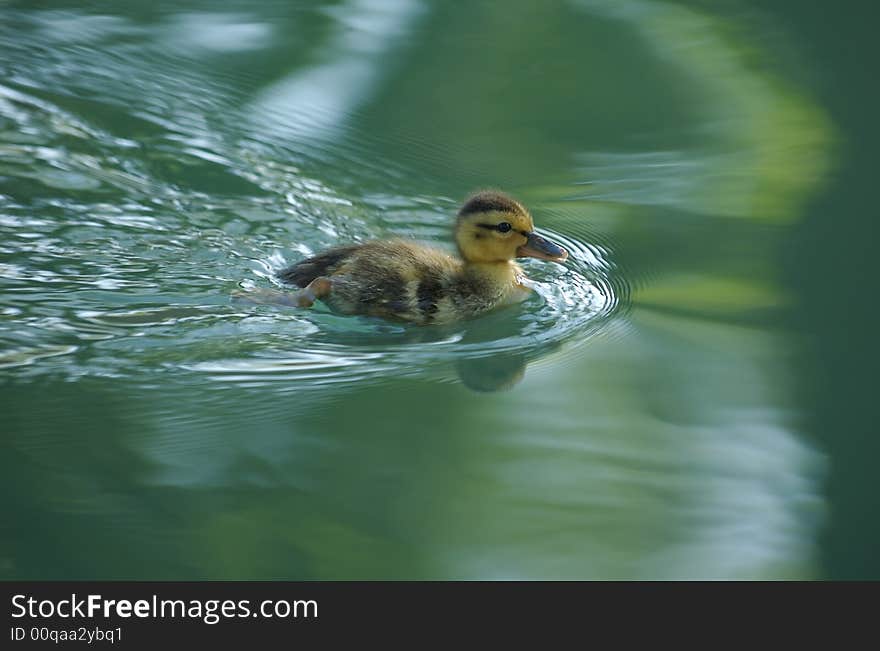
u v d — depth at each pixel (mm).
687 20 20406
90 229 13633
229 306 12398
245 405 10781
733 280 13266
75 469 9703
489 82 18109
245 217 14227
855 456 10336
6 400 10570
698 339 12180
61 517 9141
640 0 21094
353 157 15828
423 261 12797
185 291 12625
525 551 9062
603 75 18422
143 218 13977
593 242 14086
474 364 11758
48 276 12633
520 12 20578
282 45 18922
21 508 9211
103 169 14930
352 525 9234
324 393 11078
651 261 13695
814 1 21062
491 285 12977
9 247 13125
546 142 16531
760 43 19500
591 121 17141
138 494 9461
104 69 17609
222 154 15578
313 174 15344
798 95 17844
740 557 9070
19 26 18984
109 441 10117
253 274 13062
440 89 17797
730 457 10289
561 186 15422
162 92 17031
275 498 9500
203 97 16984
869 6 20984
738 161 15977
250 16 20078
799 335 12211
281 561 8828
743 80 18312
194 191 14680
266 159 15570
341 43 19125
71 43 18422
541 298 13250
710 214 14719
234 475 9750
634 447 10406
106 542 8891
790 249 13891
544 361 11875
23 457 9805
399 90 17688
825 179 15508
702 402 11125
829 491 9852
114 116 16250
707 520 9477
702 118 17188
